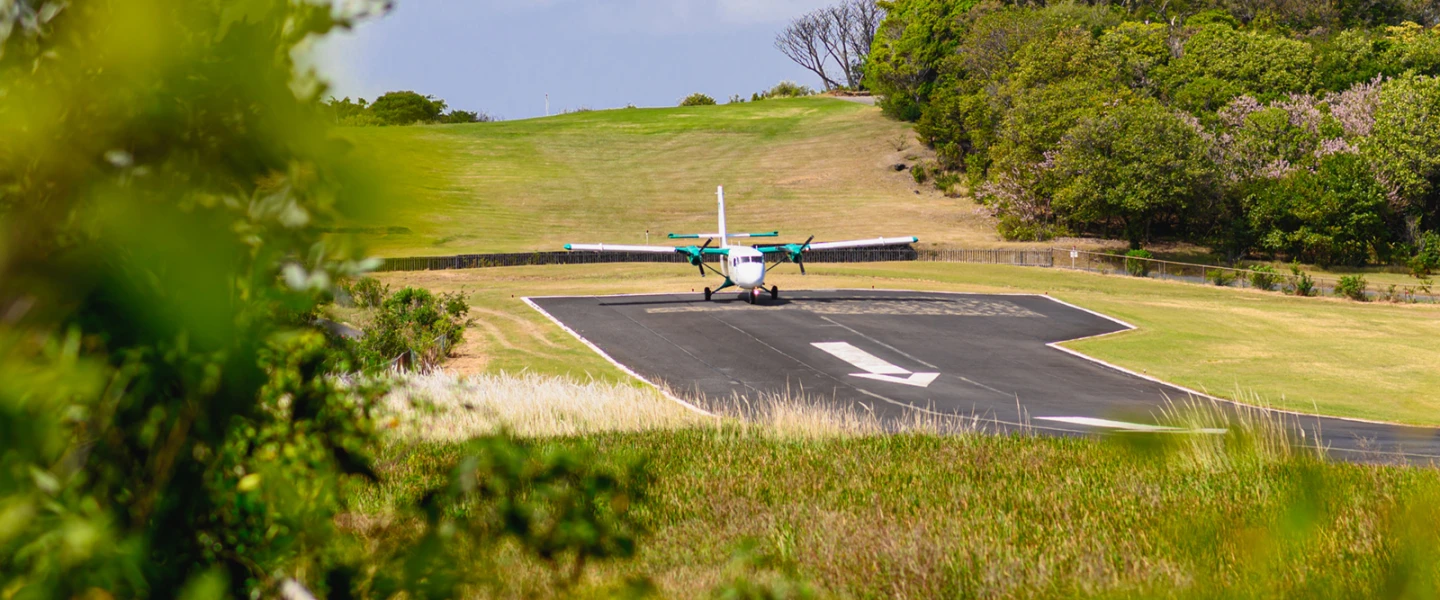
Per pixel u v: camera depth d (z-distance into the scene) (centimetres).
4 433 186
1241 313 4525
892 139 10688
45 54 191
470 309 4222
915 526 863
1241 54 8662
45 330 194
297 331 236
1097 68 8425
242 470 271
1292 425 2228
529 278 5416
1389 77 8419
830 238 7556
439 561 278
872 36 14812
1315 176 6944
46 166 190
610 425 1633
